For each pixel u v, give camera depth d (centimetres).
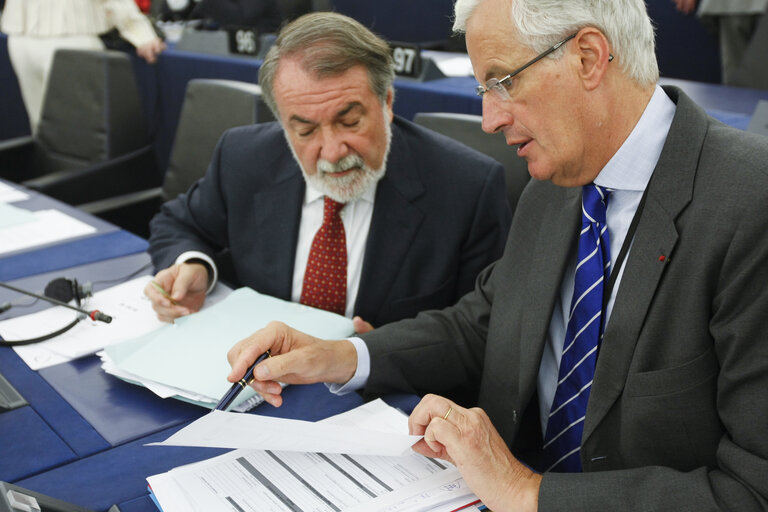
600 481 83
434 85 264
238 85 226
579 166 93
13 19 356
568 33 84
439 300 149
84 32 356
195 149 234
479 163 150
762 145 87
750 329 81
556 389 107
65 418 108
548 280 107
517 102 88
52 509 84
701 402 88
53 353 125
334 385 114
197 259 151
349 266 150
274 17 379
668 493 81
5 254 169
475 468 85
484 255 150
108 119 280
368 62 130
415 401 114
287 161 154
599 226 98
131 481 94
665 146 91
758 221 82
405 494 86
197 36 349
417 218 147
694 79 402
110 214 241
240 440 86
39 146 299
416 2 483
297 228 152
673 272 88
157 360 118
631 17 86
